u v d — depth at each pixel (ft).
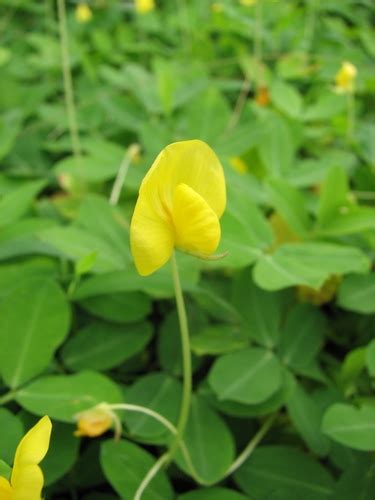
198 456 0.35
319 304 0.48
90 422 0.32
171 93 0.70
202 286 0.47
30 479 0.22
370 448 0.33
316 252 0.43
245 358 0.39
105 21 1.11
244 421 0.40
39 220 0.48
